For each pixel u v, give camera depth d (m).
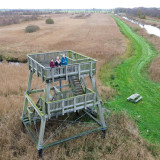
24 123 12.38
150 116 14.90
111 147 11.23
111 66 26.56
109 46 36.81
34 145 11.29
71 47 36.09
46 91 10.10
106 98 17.61
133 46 38.62
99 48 34.81
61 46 37.09
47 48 35.75
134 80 22.12
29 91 12.61
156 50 35.84
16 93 18.02
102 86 19.58
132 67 26.52
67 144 11.38
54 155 10.40
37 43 40.19
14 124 12.84
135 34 52.72
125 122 13.34
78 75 10.77
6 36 48.69
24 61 30.52
